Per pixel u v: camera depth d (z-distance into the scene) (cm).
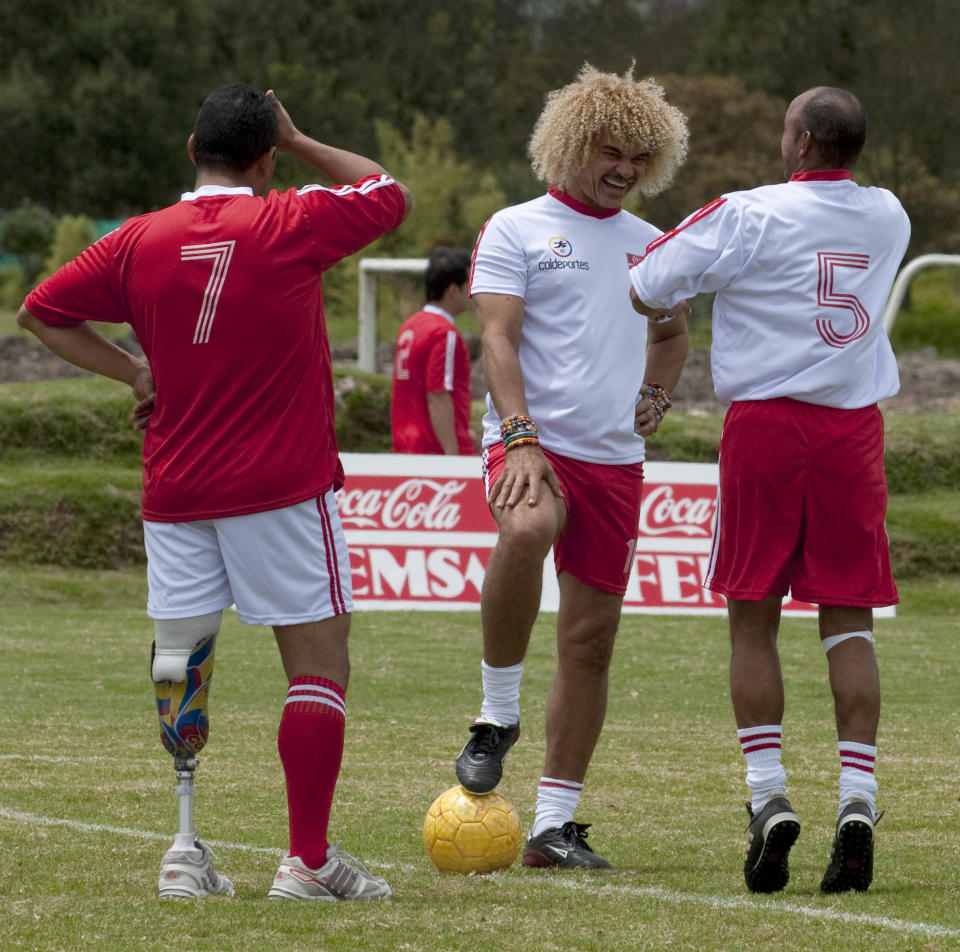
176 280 1159
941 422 5066
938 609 3969
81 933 1068
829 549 1301
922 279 16275
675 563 3634
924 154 16288
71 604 3800
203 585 1200
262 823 1555
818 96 1308
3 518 4103
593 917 1143
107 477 4303
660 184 1468
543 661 2969
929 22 17188
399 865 1372
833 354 1288
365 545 3631
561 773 1432
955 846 1476
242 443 1167
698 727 2272
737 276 1295
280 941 1050
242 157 1215
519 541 1320
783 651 3119
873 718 1288
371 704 2445
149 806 1630
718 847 1479
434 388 3177
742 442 1309
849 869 1236
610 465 1421
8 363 8731
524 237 1411
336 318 14125
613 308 1415
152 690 2527
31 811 1581
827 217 1289
